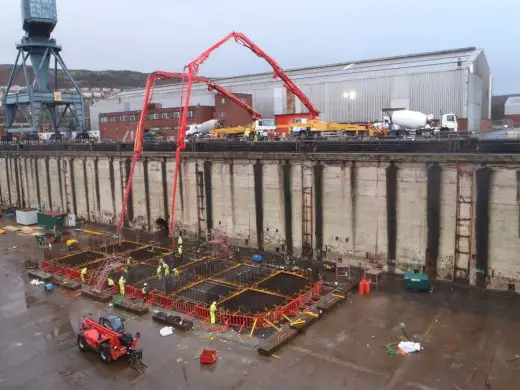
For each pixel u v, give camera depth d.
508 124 78.44
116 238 43.53
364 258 32.47
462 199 28.30
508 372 18.69
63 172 55.22
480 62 61.66
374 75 63.94
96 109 110.94
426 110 59.44
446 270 29.44
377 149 32.31
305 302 25.98
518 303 25.84
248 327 23.44
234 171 38.50
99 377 19.42
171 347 21.80
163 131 77.44
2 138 81.25
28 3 76.12
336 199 33.19
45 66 81.94
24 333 23.86
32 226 50.97
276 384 18.38
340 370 19.27
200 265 33.34
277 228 36.66
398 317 24.38
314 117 49.59
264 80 80.88
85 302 27.92
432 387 17.80
